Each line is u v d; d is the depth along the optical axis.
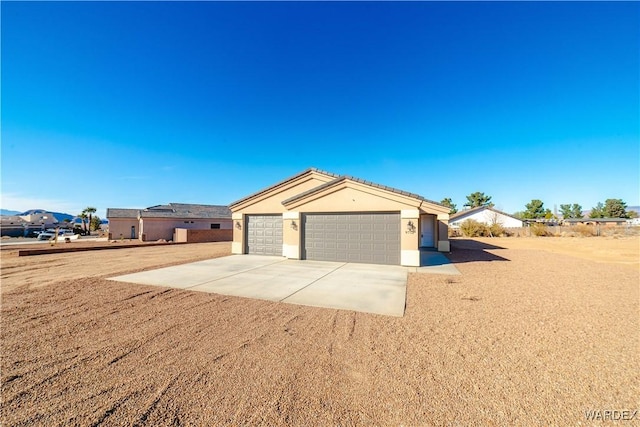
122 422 2.74
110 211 37.31
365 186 12.94
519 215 68.88
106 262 14.16
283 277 9.83
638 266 12.16
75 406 2.98
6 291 7.98
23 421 2.75
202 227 37.34
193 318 5.72
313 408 2.94
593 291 7.79
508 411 2.87
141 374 3.60
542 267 11.89
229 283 8.91
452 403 3.01
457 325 5.26
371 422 2.74
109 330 5.08
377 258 12.80
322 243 13.80
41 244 27.58
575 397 3.10
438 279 9.43
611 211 76.06
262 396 3.15
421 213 19.19
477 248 20.92
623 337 4.69
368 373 3.61
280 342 4.56
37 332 4.98
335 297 7.26
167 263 13.45
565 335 4.78
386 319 5.62
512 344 4.44
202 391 3.24
